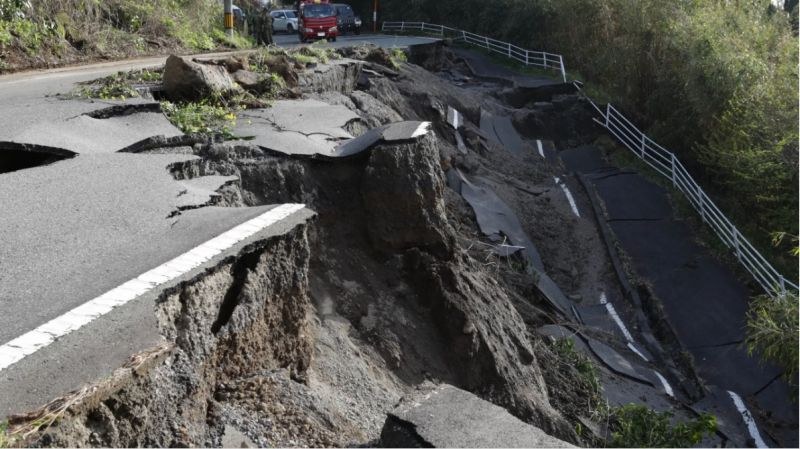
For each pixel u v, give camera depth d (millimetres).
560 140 25625
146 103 10281
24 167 8383
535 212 19969
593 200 21359
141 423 4035
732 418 13750
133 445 3982
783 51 22641
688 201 21234
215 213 6617
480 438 4016
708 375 15125
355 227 9875
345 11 39469
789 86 20375
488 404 4371
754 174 19375
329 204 9766
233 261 5492
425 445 3971
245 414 5070
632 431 10234
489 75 29688
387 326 9000
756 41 23625
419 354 9023
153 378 4152
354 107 16453
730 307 16969
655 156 24656
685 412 13484
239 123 10930
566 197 21469
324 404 5695
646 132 25953
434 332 9469
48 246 5645
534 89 27156
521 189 20938
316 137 11039
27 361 3877
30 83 12633
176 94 11648
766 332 13844
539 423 9688
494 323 10102
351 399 7039
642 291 17625
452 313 9516
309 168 9852
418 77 23703
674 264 18594
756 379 14859
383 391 7695
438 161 10547
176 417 4348
